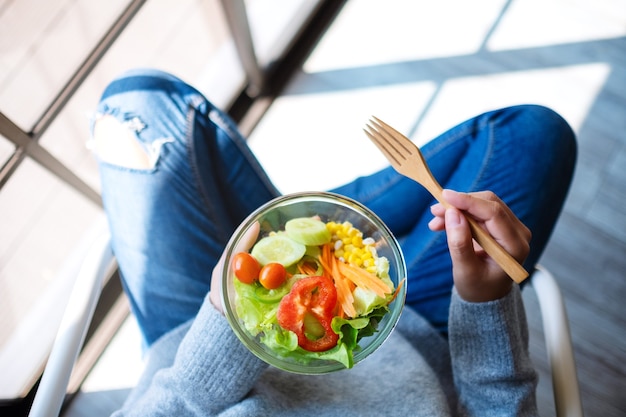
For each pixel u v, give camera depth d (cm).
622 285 155
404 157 69
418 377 87
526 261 103
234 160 109
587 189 163
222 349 74
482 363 84
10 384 139
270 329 61
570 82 172
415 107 171
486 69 174
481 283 76
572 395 85
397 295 65
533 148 105
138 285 104
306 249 65
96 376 149
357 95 173
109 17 135
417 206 113
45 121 117
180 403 78
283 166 167
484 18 178
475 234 67
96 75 140
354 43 177
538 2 179
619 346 150
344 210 68
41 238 145
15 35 125
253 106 172
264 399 81
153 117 104
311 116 171
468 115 170
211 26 161
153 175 102
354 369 88
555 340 90
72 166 146
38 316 143
